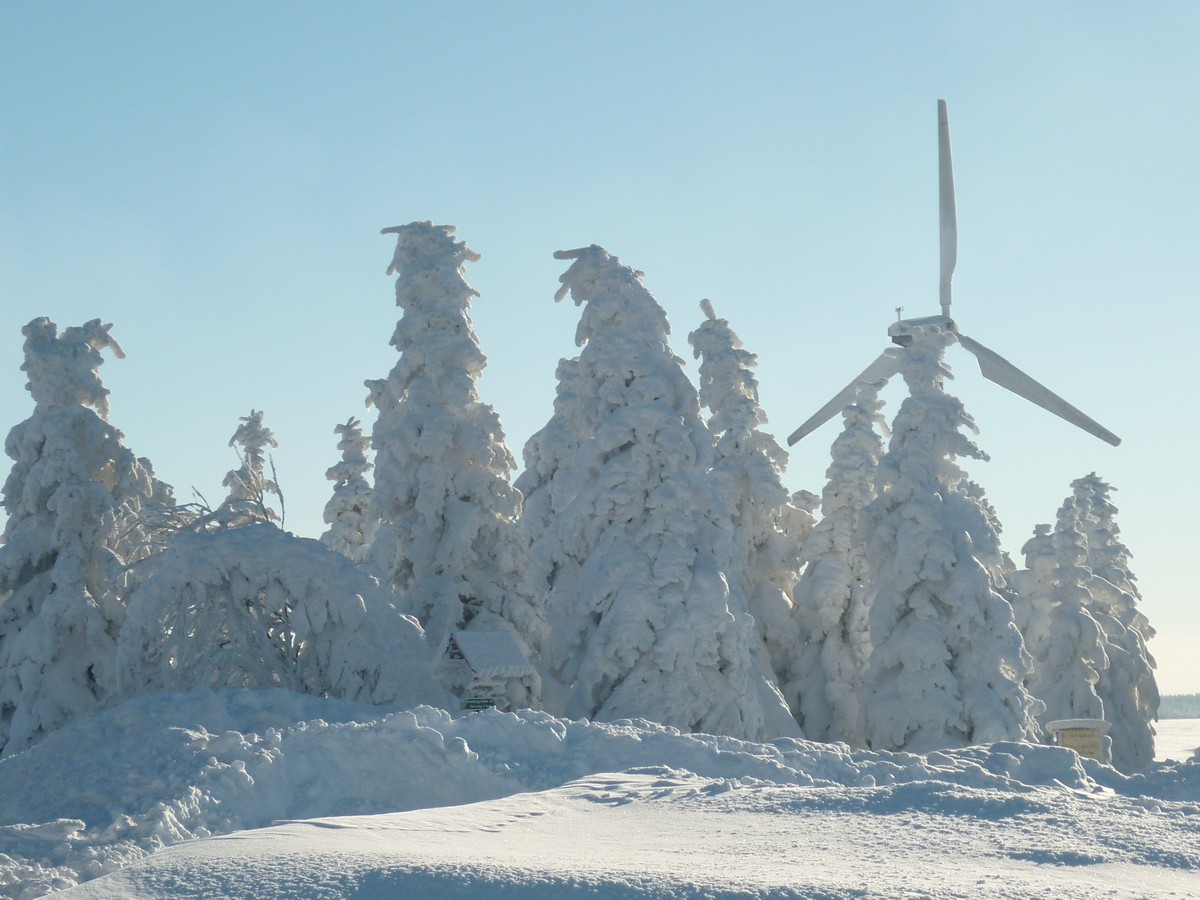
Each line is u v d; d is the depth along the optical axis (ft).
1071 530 164.96
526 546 124.77
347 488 166.91
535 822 48.19
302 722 72.13
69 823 55.01
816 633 145.79
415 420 123.65
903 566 126.41
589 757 69.67
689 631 116.67
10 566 120.88
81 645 119.75
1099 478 188.34
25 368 126.11
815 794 52.42
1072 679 160.56
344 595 99.09
